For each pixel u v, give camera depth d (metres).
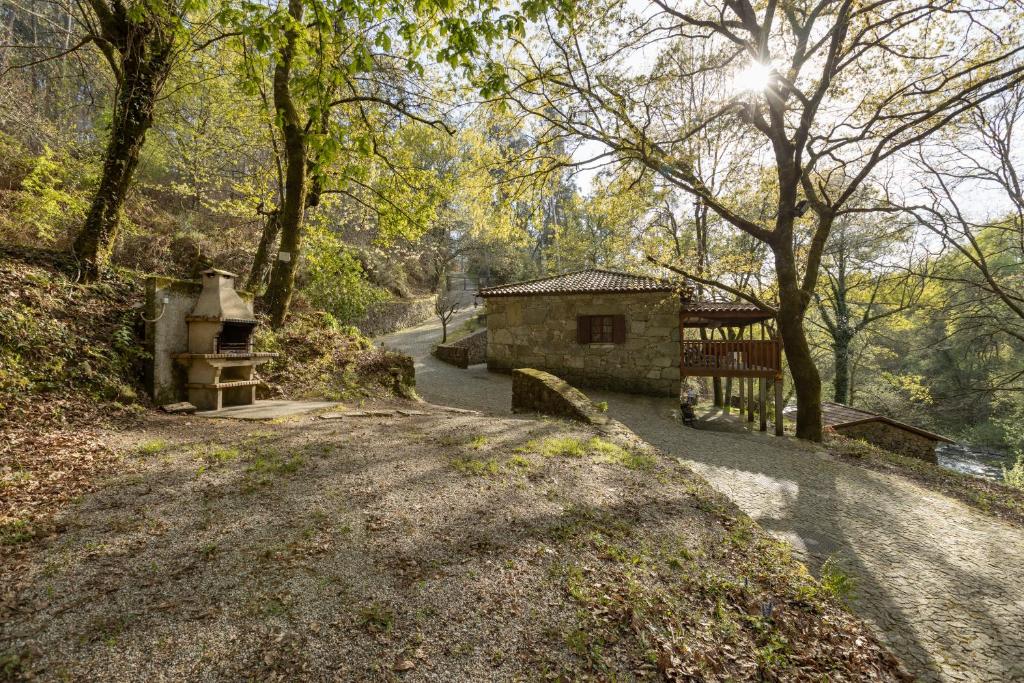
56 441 4.24
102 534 2.82
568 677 2.05
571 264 33.28
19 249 6.45
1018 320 13.83
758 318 13.03
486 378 15.28
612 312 14.22
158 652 1.93
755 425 12.19
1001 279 13.84
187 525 3.00
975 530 5.27
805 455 8.20
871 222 15.11
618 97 8.32
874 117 8.98
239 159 16.34
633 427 9.91
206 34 8.61
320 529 3.07
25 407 4.64
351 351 10.64
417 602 2.44
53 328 5.62
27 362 5.10
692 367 12.93
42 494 3.25
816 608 2.95
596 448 5.76
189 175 15.48
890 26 9.19
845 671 2.42
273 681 1.84
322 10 3.43
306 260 16.86
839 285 19.55
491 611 2.44
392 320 26.22
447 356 19.00
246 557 2.69
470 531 3.26
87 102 11.48
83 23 7.52
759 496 5.77
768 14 8.45
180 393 6.63
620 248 19.45
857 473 7.27
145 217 14.38
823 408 14.80
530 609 2.50
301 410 6.82
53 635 1.98
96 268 6.96
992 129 10.95
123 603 2.22
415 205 11.20
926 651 3.01
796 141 9.37
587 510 3.85
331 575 2.59
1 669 1.77
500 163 9.76
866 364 23.89
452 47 3.71
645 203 13.52
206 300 6.80
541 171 9.68
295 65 3.70
